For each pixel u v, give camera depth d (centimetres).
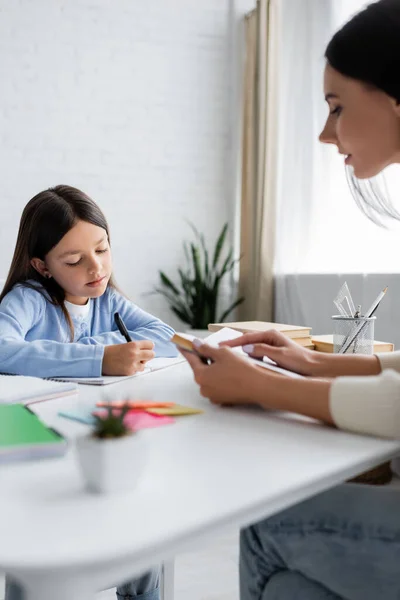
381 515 64
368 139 78
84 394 86
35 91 328
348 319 120
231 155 374
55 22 330
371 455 57
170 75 357
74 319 132
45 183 332
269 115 322
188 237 364
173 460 55
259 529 69
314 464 54
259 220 330
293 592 65
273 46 321
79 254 125
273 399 69
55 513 43
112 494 46
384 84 74
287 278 312
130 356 102
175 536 40
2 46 320
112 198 346
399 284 239
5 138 323
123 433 48
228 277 370
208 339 98
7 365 103
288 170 313
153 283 356
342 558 62
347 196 283
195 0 360
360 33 76
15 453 54
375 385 63
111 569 37
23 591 37
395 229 252
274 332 95
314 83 298
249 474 51
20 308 123
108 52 342
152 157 354
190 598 135
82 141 338
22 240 130
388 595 61
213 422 68
